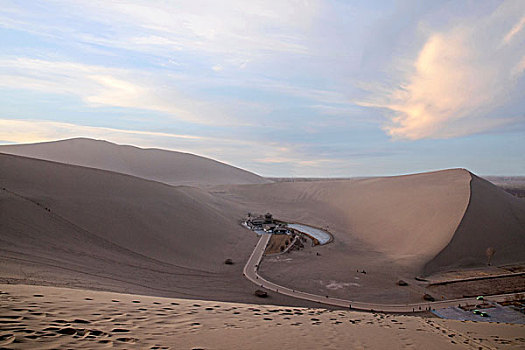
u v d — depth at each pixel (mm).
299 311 11539
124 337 5863
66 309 7078
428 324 12352
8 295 7570
